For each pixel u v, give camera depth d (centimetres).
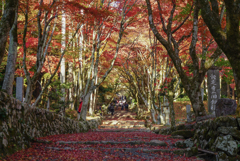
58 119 1004
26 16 866
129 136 923
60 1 886
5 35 533
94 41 1402
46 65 1641
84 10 931
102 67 2322
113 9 1386
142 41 1845
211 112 1085
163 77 1809
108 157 551
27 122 692
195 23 860
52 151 583
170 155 591
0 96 524
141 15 1529
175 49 896
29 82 859
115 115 3064
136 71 2245
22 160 470
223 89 3222
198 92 837
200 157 567
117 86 3431
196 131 705
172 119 1243
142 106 2931
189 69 1238
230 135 509
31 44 1232
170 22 930
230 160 477
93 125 1678
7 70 639
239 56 559
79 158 522
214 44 1372
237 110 559
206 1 617
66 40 1505
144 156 577
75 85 1962
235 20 543
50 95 1288
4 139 496
